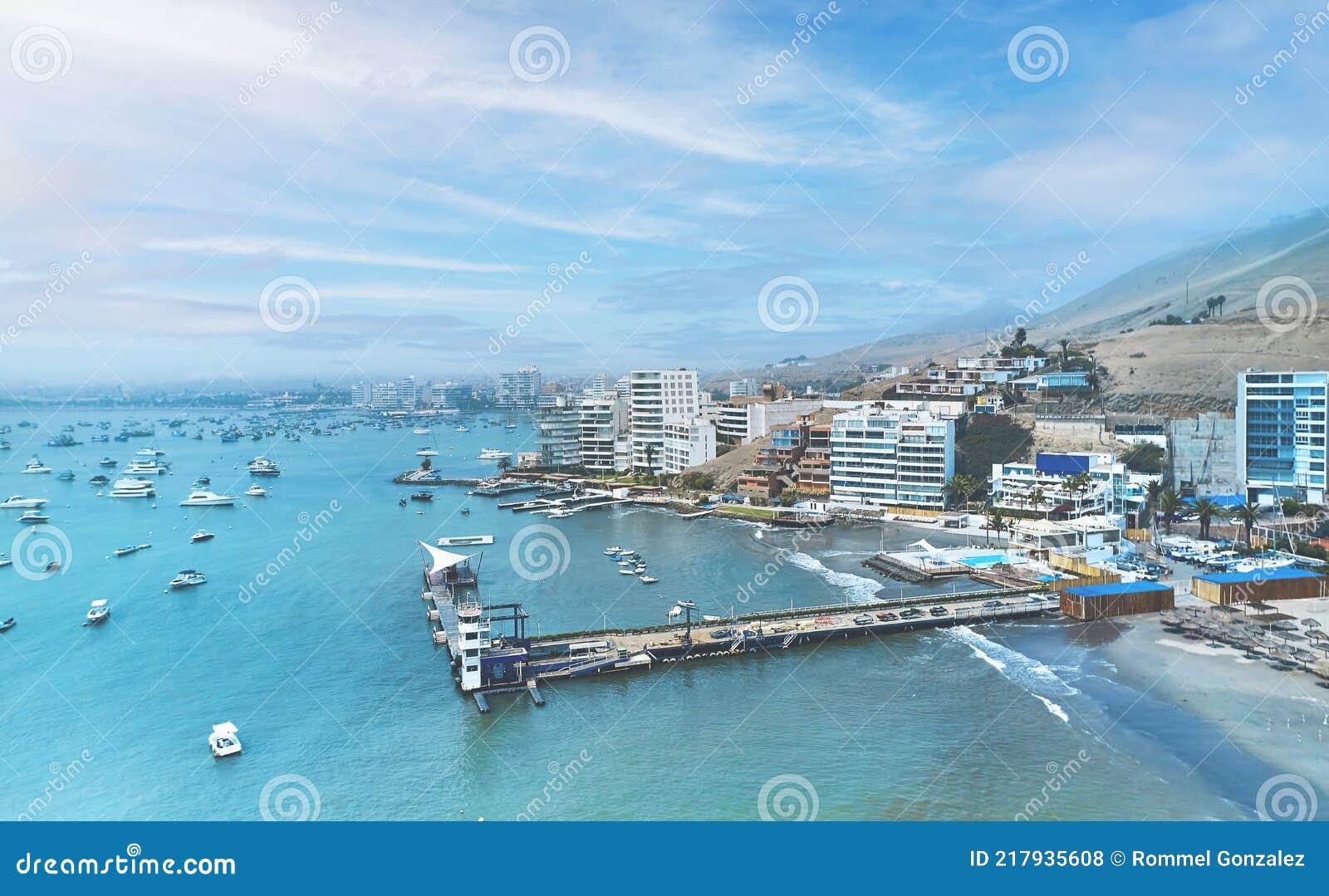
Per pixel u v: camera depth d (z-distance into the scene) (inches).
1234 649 4837.6
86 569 7652.6
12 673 4933.6
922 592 6432.1
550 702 4421.8
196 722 4224.9
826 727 4008.4
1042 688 4382.4
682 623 5634.8
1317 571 5974.4
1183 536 7716.5
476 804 3395.7
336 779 3629.4
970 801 3284.9
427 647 5324.8
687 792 3425.2
